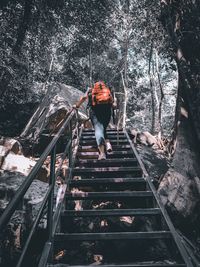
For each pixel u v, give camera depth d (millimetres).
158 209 3822
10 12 13531
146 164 7215
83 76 22469
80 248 4043
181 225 5277
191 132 6555
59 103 9977
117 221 4582
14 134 12125
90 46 20078
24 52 13391
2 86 11789
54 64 18766
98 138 5535
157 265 2799
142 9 13125
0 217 1635
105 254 3959
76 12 15250
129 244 3898
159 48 11625
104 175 5617
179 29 7527
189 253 4355
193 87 6641
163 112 30000
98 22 16406
